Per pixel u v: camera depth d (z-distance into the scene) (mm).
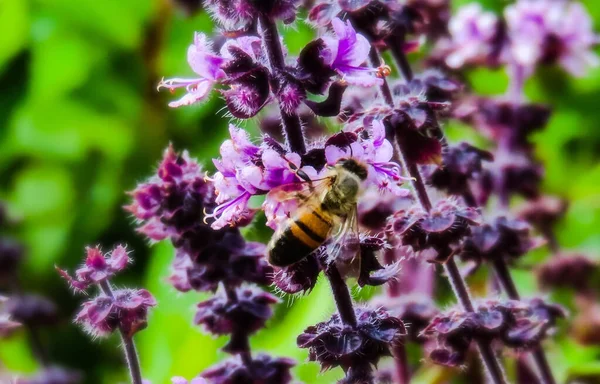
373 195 237
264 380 228
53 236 368
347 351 212
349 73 207
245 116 208
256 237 285
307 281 215
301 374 263
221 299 230
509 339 232
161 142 375
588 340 285
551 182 363
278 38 209
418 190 227
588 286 285
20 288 287
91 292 346
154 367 277
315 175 208
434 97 235
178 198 222
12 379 243
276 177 208
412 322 246
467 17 281
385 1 226
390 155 211
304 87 207
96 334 216
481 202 273
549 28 285
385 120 223
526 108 276
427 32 250
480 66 285
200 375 229
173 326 280
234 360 232
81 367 328
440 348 231
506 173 272
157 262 292
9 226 290
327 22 225
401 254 236
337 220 214
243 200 209
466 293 232
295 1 208
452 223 223
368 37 226
